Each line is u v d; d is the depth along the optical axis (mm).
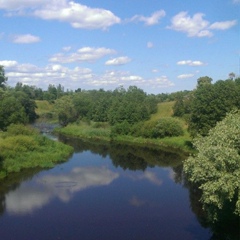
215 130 24938
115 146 75000
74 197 37281
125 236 27266
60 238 26891
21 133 63375
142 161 57875
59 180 44281
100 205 34719
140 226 29328
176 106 99188
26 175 46312
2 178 44469
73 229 28641
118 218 31188
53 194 38188
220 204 21734
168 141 74688
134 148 72000
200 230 28406
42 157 54969
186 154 63875
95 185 42219
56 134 94062
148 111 101250
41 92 183125
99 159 59500
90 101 118438
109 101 111938
